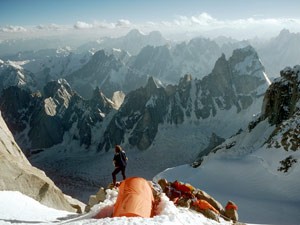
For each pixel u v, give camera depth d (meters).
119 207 13.63
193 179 62.56
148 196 14.62
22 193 28.72
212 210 18.12
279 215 40.97
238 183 55.31
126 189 14.38
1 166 28.94
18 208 21.47
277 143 58.62
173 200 17.98
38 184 30.36
